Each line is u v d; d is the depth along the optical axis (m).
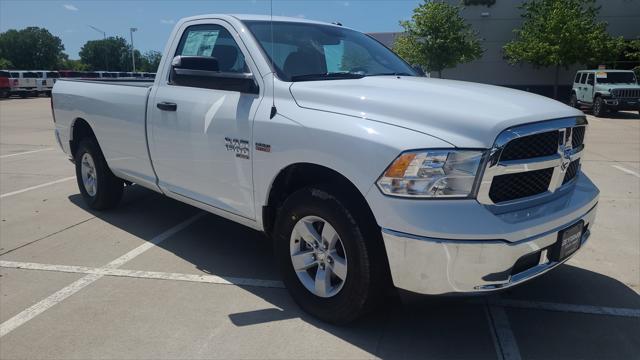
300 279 3.47
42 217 5.80
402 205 2.76
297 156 3.27
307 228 3.36
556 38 29.30
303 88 3.45
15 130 15.52
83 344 3.15
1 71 37.47
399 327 3.37
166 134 4.41
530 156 2.94
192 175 4.23
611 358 3.06
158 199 6.55
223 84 3.80
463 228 2.69
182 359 2.99
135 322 3.42
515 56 31.08
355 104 3.15
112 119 5.12
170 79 4.50
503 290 2.86
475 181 2.74
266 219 3.72
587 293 3.91
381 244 3.02
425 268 2.75
